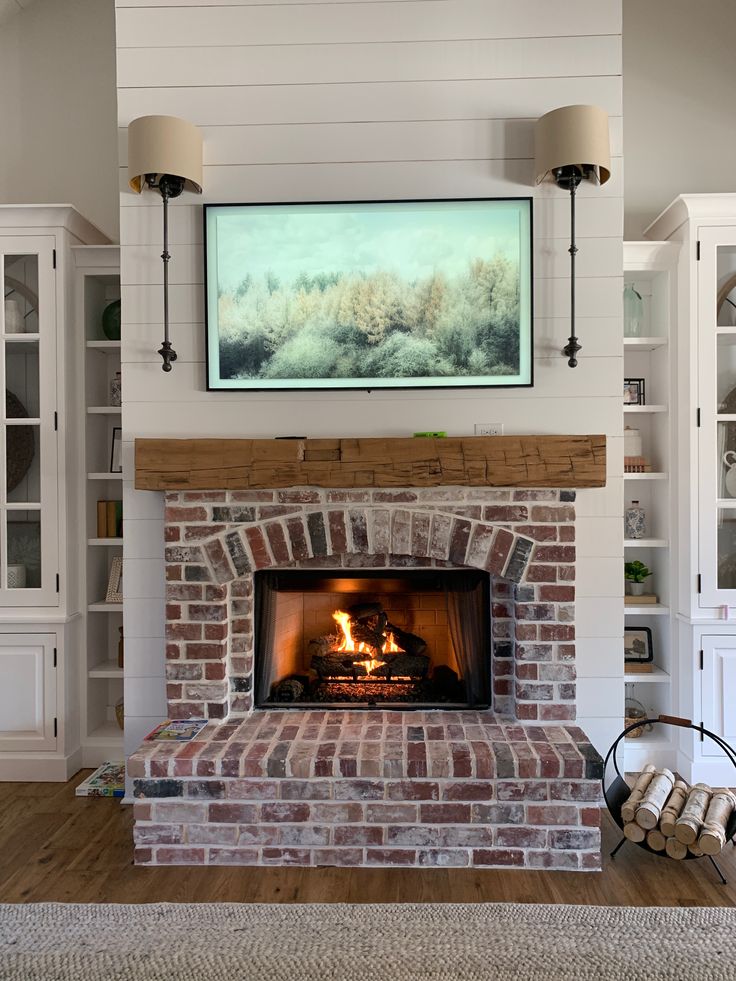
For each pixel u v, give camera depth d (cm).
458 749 249
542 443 274
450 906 191
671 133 358
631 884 230
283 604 308
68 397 320
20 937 171
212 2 290
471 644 293
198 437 290
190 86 290
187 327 290
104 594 349
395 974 151
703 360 307
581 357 286
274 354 288
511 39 286
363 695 298
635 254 321
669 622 326
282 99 289
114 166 362
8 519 318
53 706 315
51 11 362
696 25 358
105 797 297
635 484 352
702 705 306
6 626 316
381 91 288
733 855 249
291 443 277
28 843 258
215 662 282
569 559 278
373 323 286
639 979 151
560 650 278
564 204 287
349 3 288
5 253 318
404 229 286
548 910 188
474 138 287
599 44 285
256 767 242
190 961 157
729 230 306
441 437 279
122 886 228
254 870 239
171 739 260
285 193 289
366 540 280
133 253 292
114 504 340
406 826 241
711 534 307
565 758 241
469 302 285
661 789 251
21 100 363
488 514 279
